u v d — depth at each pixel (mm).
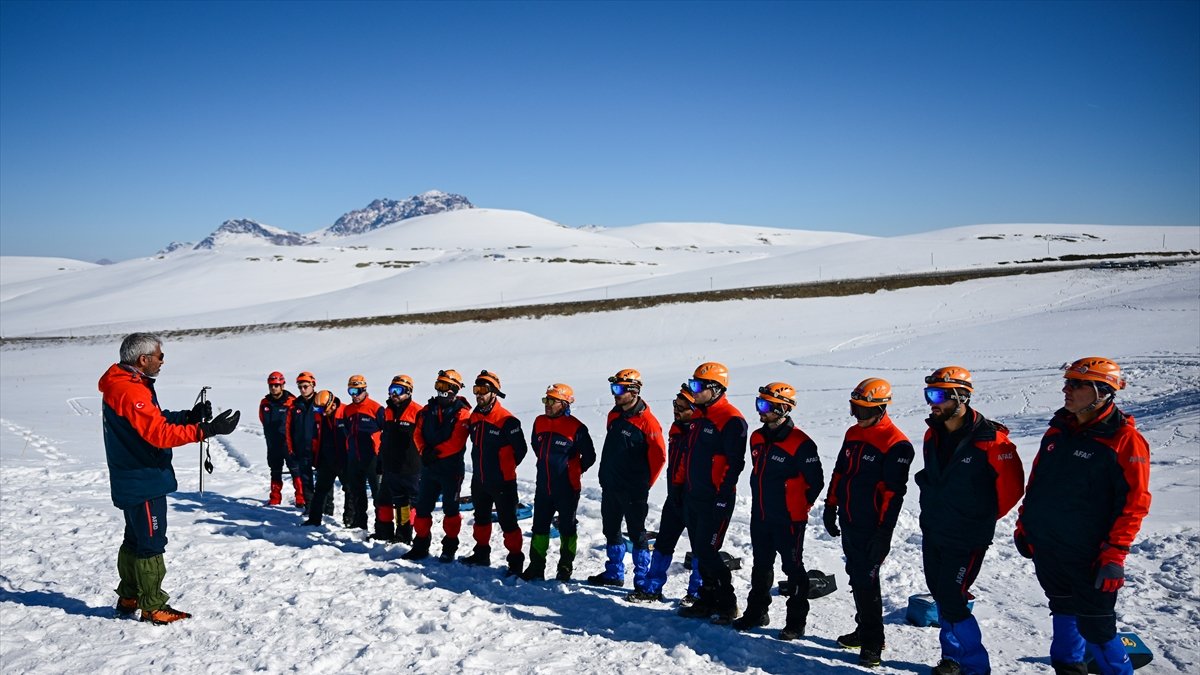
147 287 105875
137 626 5254
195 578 6484
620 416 6809
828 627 5828
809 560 7582
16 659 4621
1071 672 4535
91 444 18297
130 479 5246
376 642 5051
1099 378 4191
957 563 4715
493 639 5242
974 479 4641
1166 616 5629
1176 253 74188
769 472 5559
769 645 5355
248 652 4824
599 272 97312
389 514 8391
